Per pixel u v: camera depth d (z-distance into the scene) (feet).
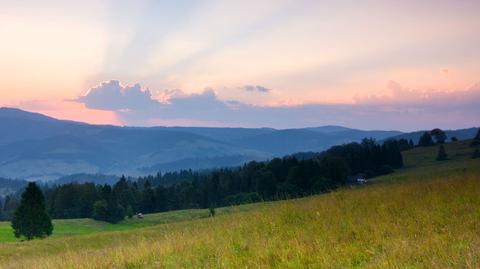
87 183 476.95
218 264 30.17
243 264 29.89
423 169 423.64
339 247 31.68
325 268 26.23
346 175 366.22
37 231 270.46
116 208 402.31
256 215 52.65
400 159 473.26
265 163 460.96
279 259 30.04
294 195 77.87
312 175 357.82
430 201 48.47
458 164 427.33
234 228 46.98
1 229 329.72
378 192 60.85
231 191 449.48
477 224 34.68
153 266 32.81
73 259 40.45
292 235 39.14
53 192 476.54
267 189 366.02
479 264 22.34
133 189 494.18
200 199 473.26
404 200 50.49
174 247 38.88
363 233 35.94
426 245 28.02
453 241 29.25
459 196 49.90
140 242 46.37
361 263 26.81
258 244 35.53
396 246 28.30
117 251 40.57
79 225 378.32
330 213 47.98
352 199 56.34
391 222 39.50
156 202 487.61
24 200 271.69
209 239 41.06
